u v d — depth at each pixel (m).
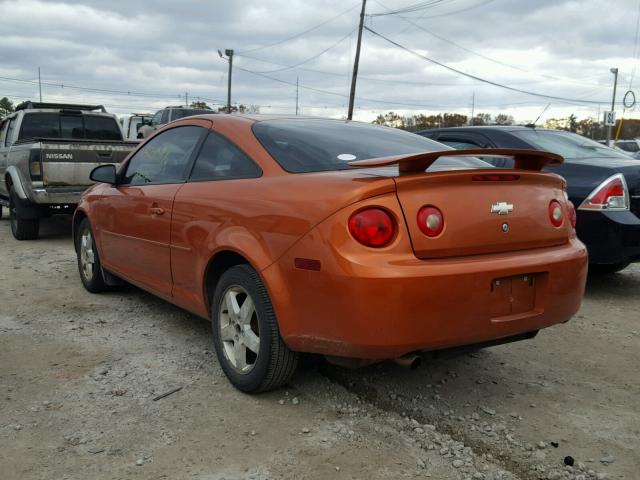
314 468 2.78
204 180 3.97
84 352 4.23
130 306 5.37
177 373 3.86
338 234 2.88
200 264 3.78
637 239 5.43
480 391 3.67
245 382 3.48
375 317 2.80
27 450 2.92
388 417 3.28
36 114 10.61
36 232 9.31
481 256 3.05
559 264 3.26
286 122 4.06
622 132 53.03
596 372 4.01
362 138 3.97
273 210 3.22
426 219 2.90
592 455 2.95
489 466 2.82
